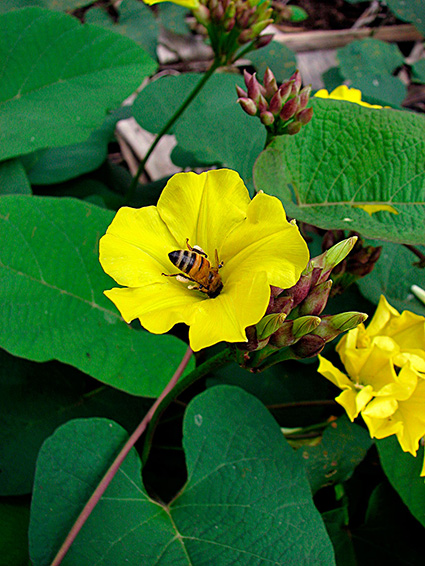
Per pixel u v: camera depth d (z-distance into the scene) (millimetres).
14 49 180
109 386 163
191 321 96
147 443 138
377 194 146
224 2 159
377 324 140
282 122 137
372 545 152
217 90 214
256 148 191
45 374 157
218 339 92
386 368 132
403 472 140
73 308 148
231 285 103
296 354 107
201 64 322
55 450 124
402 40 360
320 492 164
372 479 171
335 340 172
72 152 217
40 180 206
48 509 118
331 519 154
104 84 188
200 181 108
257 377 167
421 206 143
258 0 161
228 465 132
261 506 128
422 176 143
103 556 116
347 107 144
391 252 181
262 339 101
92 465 126
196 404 135
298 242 97
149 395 143
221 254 109
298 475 134
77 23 187
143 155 275
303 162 148
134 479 129
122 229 104
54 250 149
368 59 290
